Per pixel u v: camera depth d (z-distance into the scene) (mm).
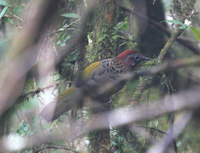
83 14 6832
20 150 6719
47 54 6746
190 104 4254
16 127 6883
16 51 2889
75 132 6875
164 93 8836
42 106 7625
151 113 6648
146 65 7797
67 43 7758
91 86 7121
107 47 7488
